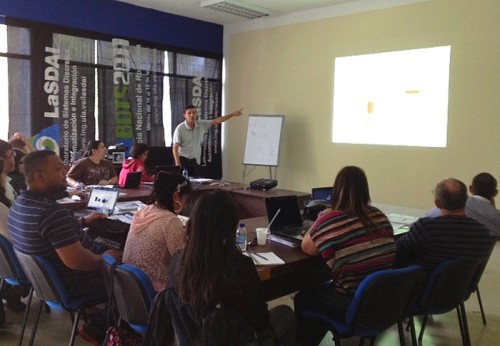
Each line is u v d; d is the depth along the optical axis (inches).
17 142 171.5
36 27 231.9
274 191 178.2
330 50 262.1
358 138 254.5
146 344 62.0
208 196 61.1
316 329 92.0
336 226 85.6
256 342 59.1
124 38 265.0
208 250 58.3
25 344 105.3
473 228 93.2
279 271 84.4
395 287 79.4
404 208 239.8
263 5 259.9
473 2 211.2
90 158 177.3
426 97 228.4
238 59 308.0
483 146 212.7
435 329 119.5
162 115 287.3
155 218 84.5
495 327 121.0
